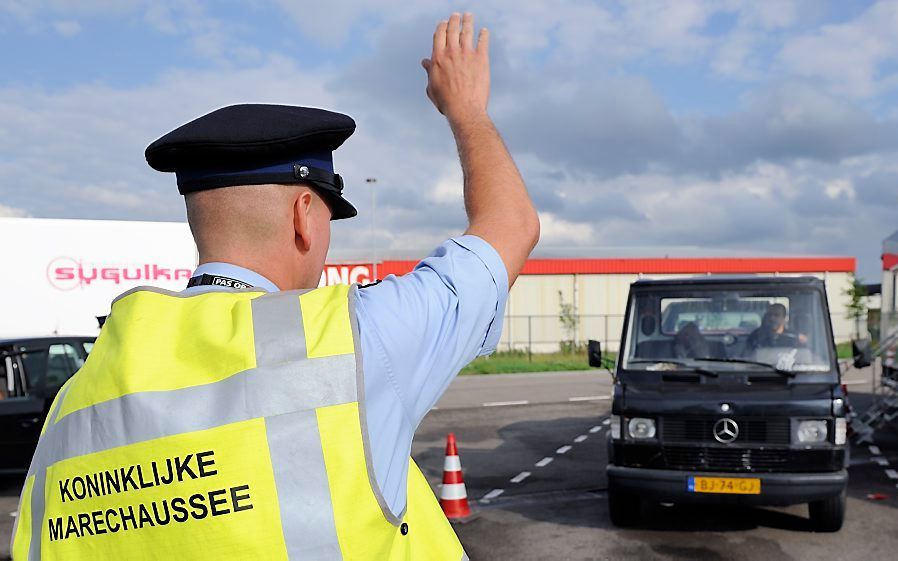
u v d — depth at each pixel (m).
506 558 6.27
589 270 35.28
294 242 1.20
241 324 1.07
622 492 6.66
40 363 8.98
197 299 1.14
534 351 34.53
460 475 7.57
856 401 16.88
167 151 1.13
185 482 1.00
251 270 1.18
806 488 6.22
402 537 1.12
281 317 1.07
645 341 7.16
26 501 1.15
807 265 37.59
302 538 0.98
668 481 6.45
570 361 28.42
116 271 15.05
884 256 14.05
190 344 1.08
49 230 14.60
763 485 6.25
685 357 6.99
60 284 14.66
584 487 8.83
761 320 7.01
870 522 7.14
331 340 1.04
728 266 36.69
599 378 22.95
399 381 1.06
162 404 1.04
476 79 1.32
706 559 6.14
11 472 8.59
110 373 1.09
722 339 7.02
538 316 34.75
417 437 12.40
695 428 6.51
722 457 6.45
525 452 11.06
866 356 7.15
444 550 1.24
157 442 1.02
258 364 1.03
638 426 6.69
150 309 1.15
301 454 1.00
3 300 14.32
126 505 1.03
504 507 7.90
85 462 1.07
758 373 6.73
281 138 1.14
